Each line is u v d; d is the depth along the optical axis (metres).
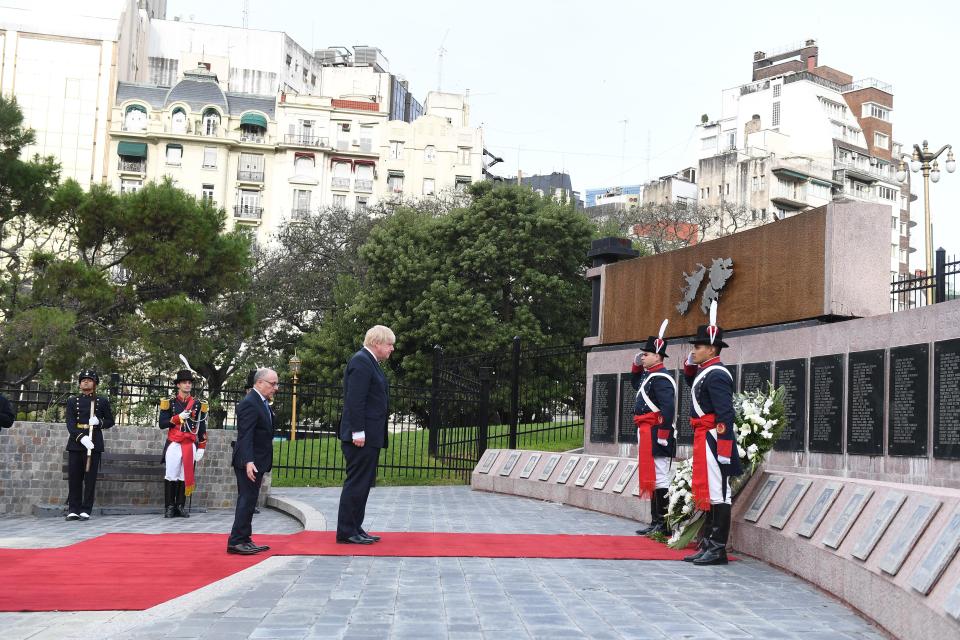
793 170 71.62
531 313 37.34
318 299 46.00
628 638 5.11
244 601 5.98
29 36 60.00
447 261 37.91
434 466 19.28
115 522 11.88
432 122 69.25
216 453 13.88
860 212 12.19
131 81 66.38
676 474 9.16
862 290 12.09
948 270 12.16
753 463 8.90
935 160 26.91
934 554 5.08
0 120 26.23
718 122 84.06
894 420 10.66
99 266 29.59
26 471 13.10
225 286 31.30
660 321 16.00
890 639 5.34
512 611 5.80
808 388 12.21
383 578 6.95
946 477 9.84
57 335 24.97
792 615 5.92
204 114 62.69
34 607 5.70
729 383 8.21
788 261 12.92
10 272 28.20
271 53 75.75
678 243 53.19
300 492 15.50
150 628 5.18
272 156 64.25
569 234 37.62
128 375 28.11
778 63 84.19
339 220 48.47
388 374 36.31
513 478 15.86
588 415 17.50
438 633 5.14
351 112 66.44
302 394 17.67
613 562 8.09
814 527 7.24
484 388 18.34
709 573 7.57
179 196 29.81
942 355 10.04
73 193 28.28
